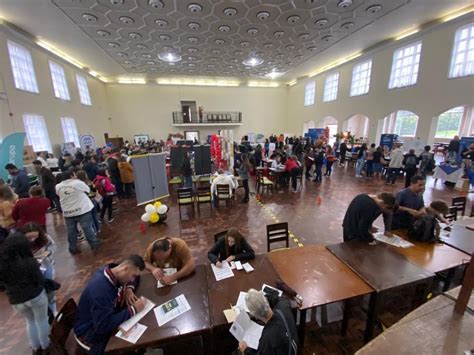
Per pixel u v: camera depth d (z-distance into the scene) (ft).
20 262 5.88
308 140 39.37
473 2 20.71
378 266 6.85
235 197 21.83
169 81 52.26
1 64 20.57
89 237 12.69
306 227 14.94
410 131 44.83
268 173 25.44
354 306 8.44
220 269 7.03
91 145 35.58
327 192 22.66
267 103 59.62
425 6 21.35
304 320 6.01
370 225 8.27
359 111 37.22
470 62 22.80
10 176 17.46
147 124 52.54
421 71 27.07
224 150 31.09
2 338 7.36
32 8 19.24
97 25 22.74
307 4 19.79
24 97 23.41
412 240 8.42
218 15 21.36
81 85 37.83
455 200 12.23
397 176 26.91
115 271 5.62
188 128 55.52
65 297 9.20
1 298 9.16
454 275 8.60
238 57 34.78
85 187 12.41
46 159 24.26
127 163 22.03
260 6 19.94
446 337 2.91
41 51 26.73
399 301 8.16
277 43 29.09
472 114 36.96
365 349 2.90
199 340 6.86
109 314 5.16
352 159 35.78
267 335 4.29
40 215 10.85
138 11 20.27
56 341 5.03
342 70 40.24
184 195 17.29
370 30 26.53
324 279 6.43
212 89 55.52
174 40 27.32
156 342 4.80
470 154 21.84
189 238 13.83
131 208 19.52
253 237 13.80
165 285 6.41
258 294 4.68
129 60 35.35
